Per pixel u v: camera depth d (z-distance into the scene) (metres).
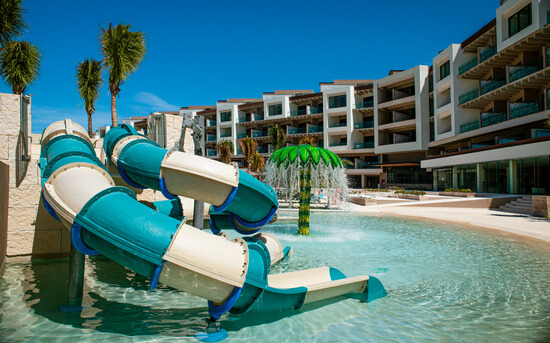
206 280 3.72
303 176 10.98
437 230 12.64
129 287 5.68
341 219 16.33
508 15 27.84
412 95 43.69
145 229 3.66
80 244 3.90
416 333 4.17
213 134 65.62
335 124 52.72
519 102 26.64
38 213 7.16
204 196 4.66
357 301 5.29
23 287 5.54
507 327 4.36
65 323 4.27
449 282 6.26
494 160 25.22
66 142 5.07
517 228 12.88
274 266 7.29
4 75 16.78
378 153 47.34
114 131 5.93
